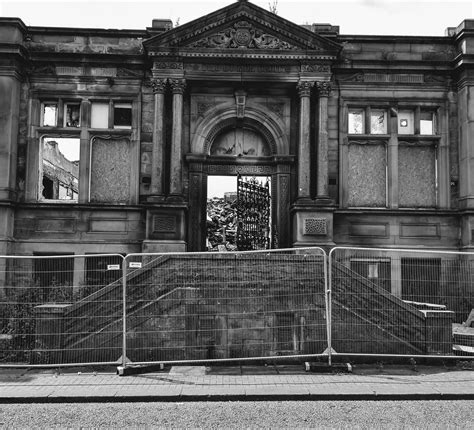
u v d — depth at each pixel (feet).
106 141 55.26
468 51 53.72
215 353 33.24
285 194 54.85
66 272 39.04
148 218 51.39
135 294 33.73
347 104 55.57
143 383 27.58
